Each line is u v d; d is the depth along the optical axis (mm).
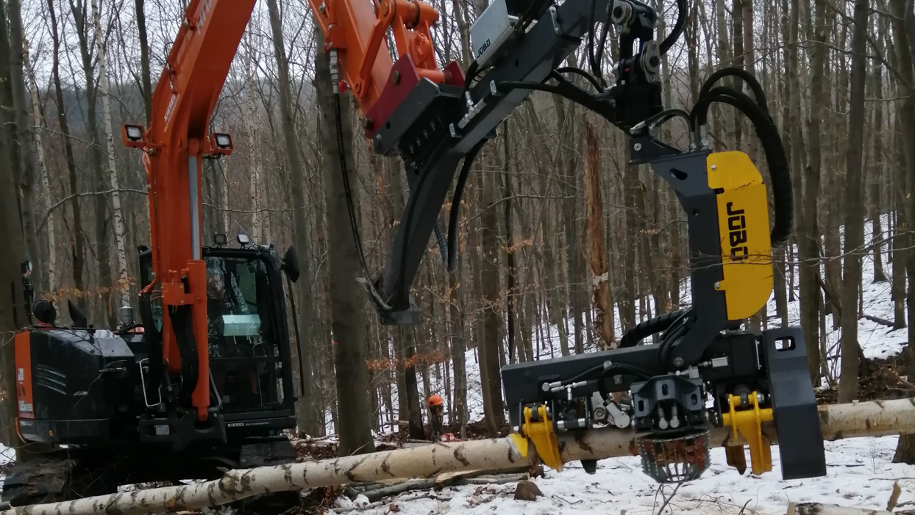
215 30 5066
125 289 12688
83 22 15930
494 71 2947
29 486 5793
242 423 6219
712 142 13695
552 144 16344
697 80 12141
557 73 2850
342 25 3646
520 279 17312
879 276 18844
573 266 15070
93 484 6195
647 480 6008
